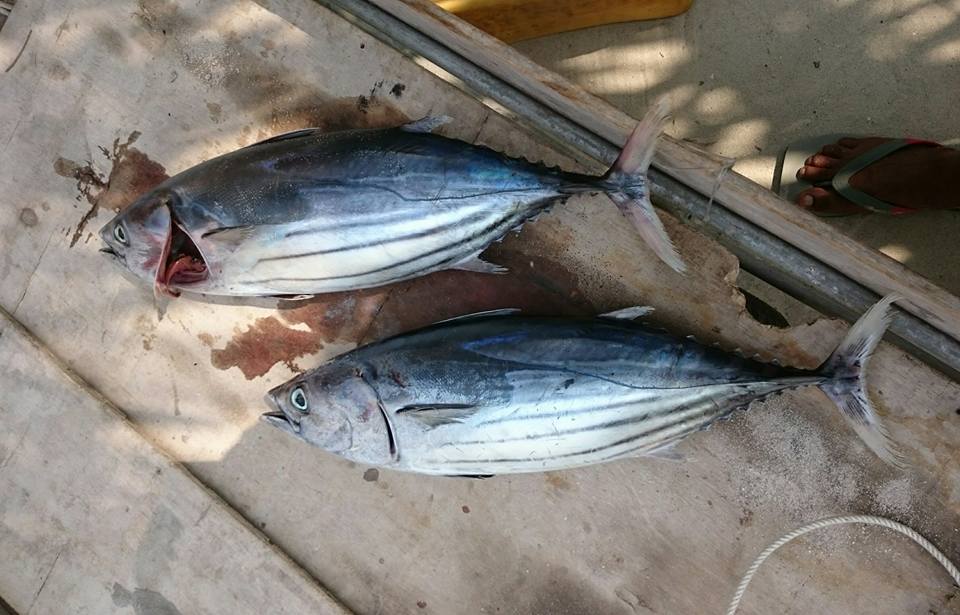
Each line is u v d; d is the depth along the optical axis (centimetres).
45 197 86
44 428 86
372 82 81
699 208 79
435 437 72
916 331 76
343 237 74
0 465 87
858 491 76
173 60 84
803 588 77
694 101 98
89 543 85
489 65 80
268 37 83
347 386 73
